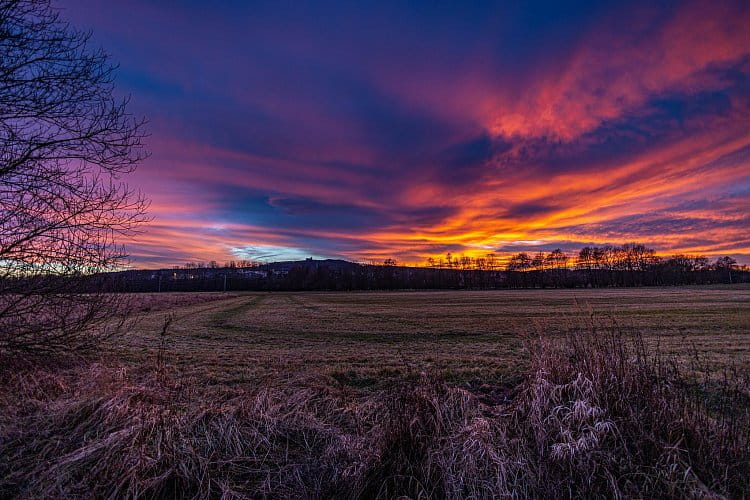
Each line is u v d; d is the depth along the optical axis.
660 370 4.49
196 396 6.06
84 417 4.70
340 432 4.56
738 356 10.31
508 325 20.31
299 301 53.59
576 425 4.04
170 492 3.52
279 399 5.48
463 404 4.89
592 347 5.02
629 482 3.31
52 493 3.29
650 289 77.75
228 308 37.22
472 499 3.37
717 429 3.74
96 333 6.46
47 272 5.29
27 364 5.39
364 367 9.61
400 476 3.62
